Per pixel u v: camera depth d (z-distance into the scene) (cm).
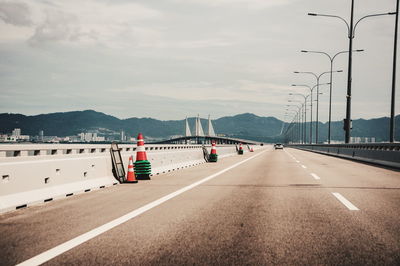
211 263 457
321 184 1254
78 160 1089
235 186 1212
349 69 3809
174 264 454
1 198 787
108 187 1198
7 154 1120
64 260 471
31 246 532
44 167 931
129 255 490
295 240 558
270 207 828
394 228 632
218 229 627
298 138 13738
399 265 449
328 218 711
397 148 2514
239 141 15588
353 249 512
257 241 553
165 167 1855
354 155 3100
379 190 1098
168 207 833
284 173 1692
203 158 2777
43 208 824
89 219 710
